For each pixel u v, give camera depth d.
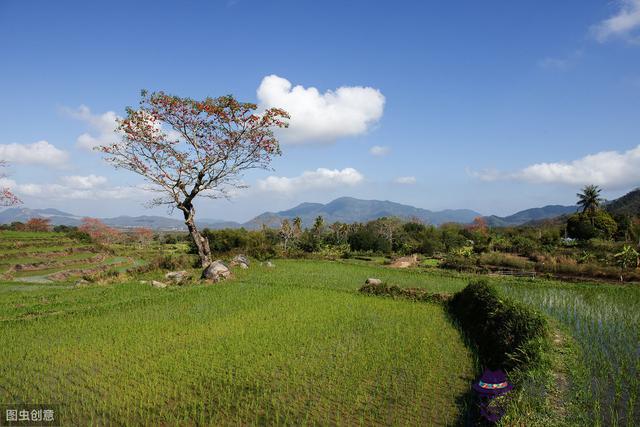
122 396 8.35
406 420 7.60
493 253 44.56
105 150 24.62
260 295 18.80
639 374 8.92
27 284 23.39
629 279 27.86
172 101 25.12
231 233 50.09
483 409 7.82
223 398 8.34
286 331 13.02
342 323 14.20
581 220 65.88
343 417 7.69
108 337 12.05
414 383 9.22
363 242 55.16
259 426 7.34
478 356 11.14
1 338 11.80
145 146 25.25
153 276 25.84
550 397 7.73
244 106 26.30
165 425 7.30
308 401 8.30
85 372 9.53
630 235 56.91
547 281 27.19
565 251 44.84
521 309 11.66
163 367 9.86
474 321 14.20
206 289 20.16
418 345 11.90
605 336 12.31
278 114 27.16
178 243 89.19
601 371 9.12
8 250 36.56
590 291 22.78
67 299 17.70
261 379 9.32
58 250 38.59
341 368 10.02
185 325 13.49
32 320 13.76
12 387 8.70
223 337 12.27
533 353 9.50
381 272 30.27
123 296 18.52
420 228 81.38
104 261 38.97
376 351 11.26
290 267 31.73
